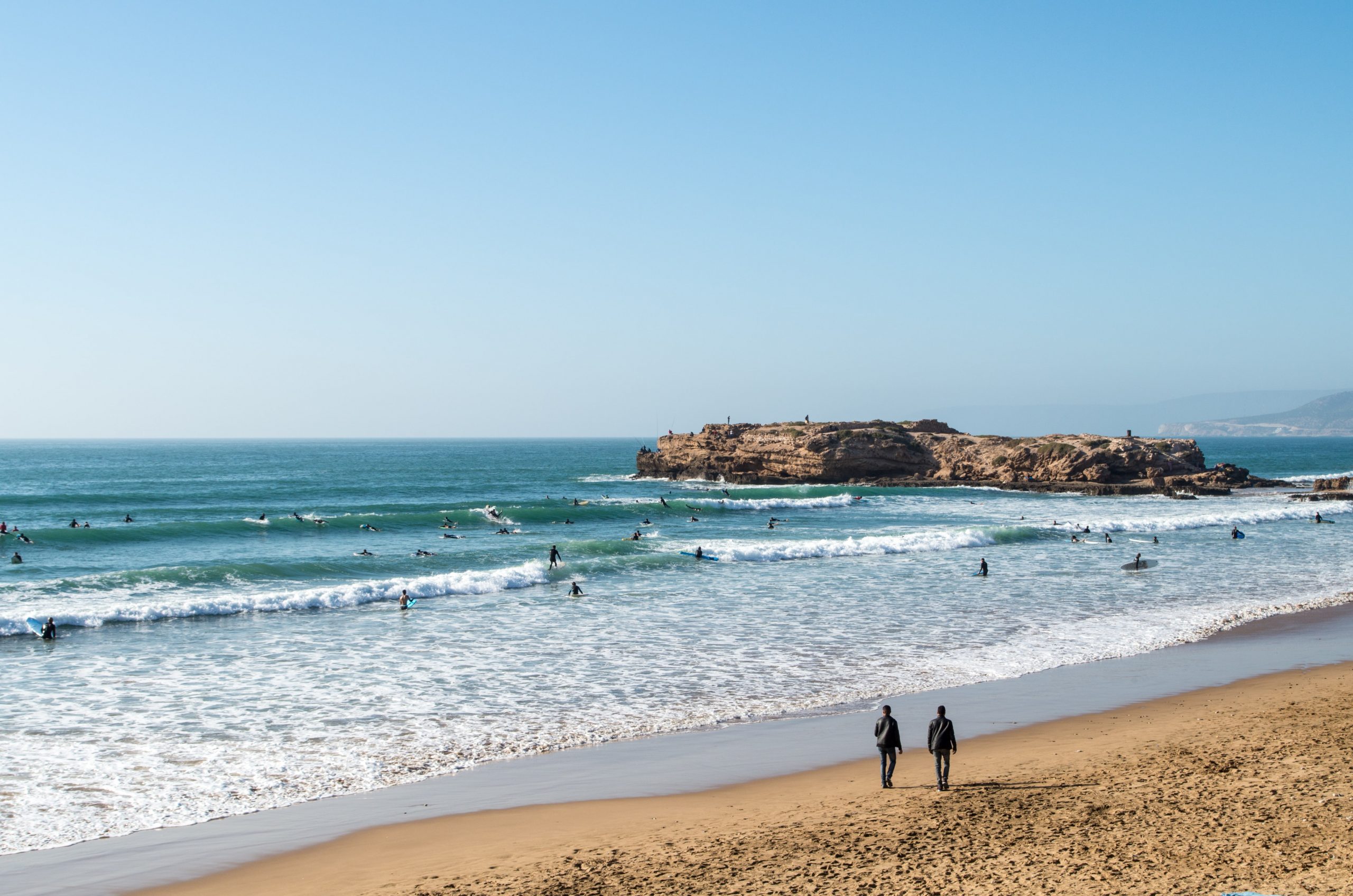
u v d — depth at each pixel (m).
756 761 18.73
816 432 119.44
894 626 33.41
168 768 18.55
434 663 27.86
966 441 122.12
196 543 57.97
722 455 125.00
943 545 59.28
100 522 70.56
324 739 20.45
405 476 146.62
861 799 16.00
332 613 36.25
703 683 25.45
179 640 31.20
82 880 13.37
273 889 12.88
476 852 14.05
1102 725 20.55
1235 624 33.50
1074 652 28.89
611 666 27.42
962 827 14.10
